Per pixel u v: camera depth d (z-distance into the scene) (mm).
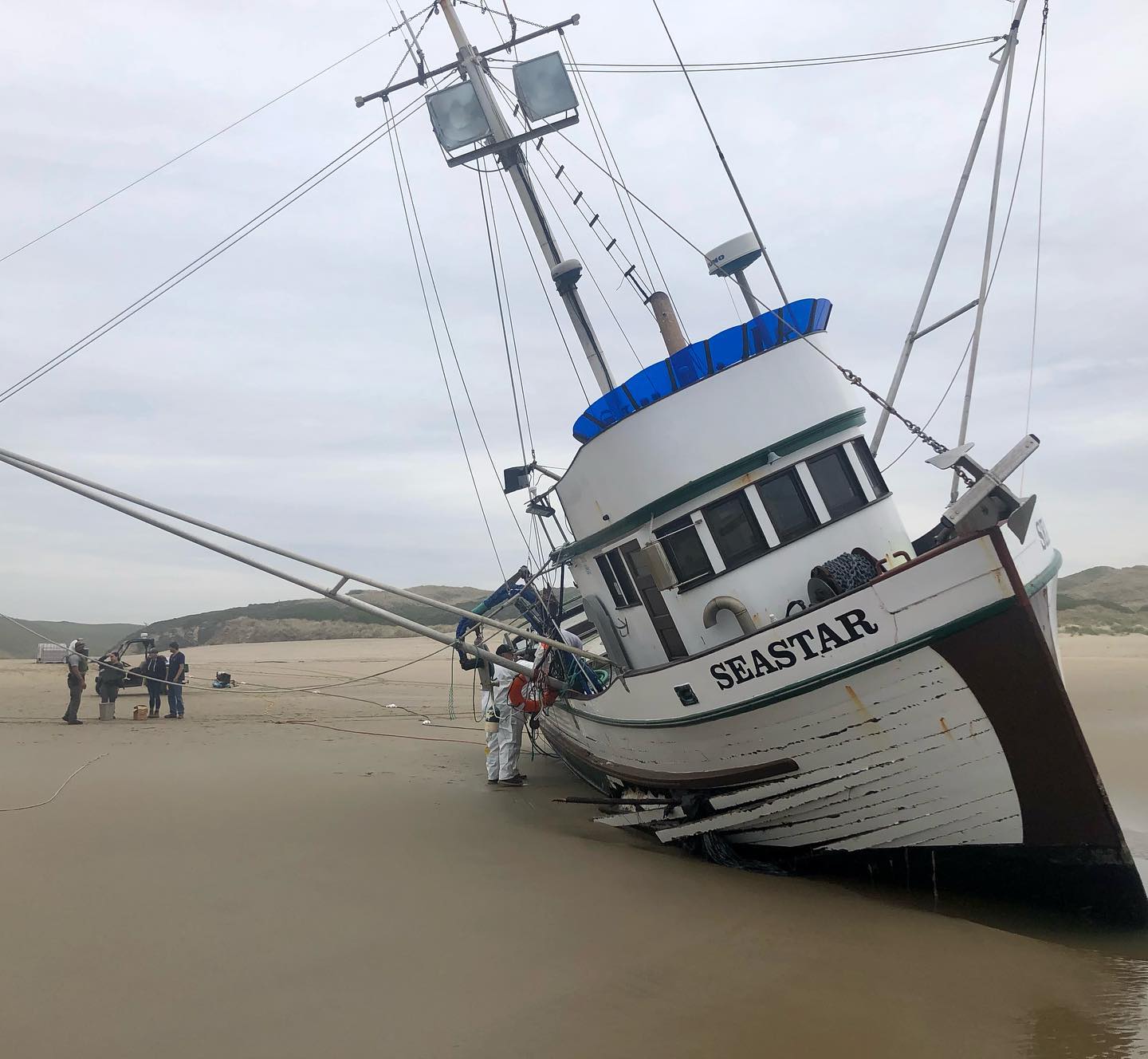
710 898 6496
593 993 4785
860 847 6918
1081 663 26516
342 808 9273
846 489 8039
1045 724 6020
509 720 11000
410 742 14789
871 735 6527
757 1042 4262
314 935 5531
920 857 6738
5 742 13586
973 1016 4594
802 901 6496
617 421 8227
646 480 7977
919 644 6105
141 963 5000
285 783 10578
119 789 9883
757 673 6746
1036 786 6180
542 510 11242
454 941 5496
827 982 5000
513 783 10875
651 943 5547
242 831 8102
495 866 7191
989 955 5449
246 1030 4262
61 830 7875
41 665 37219
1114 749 13102
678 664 7277
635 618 8586
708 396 7883
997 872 6473
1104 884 6160
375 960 5164
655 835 8469
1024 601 5844
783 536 7766
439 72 11953
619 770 8734
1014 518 6637
